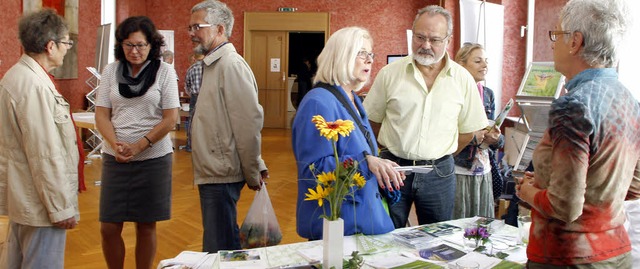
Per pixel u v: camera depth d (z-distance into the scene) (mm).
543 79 3787
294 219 4824
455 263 1836
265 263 1875
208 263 1892
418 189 2678
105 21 10469
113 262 2945
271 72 12602
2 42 5660
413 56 2678
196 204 5293
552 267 1388
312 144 2014
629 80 4500
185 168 7309
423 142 2662
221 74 2674
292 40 12789
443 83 2701
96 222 4508
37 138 2244
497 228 2330
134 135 2811
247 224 2670
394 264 1846
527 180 1504
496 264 1864
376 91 2816
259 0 12305
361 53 2119
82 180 3189
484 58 3504
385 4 12164
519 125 4648
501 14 6539
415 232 2209
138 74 2826
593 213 1343
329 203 1866
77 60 8883
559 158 1300
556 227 1372
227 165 2691
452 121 2727
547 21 6449
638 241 2076
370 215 2094
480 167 3023
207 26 2703
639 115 1380
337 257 1762
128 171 2834
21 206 2291
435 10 2619
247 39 12430
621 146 1321
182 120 11508
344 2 12195
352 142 2035
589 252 1343
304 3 12258
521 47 6945
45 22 2336
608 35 1330
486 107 3584
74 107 8883
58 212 2311
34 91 2258
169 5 12195
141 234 2941
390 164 2031
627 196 1487
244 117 2664
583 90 1336
